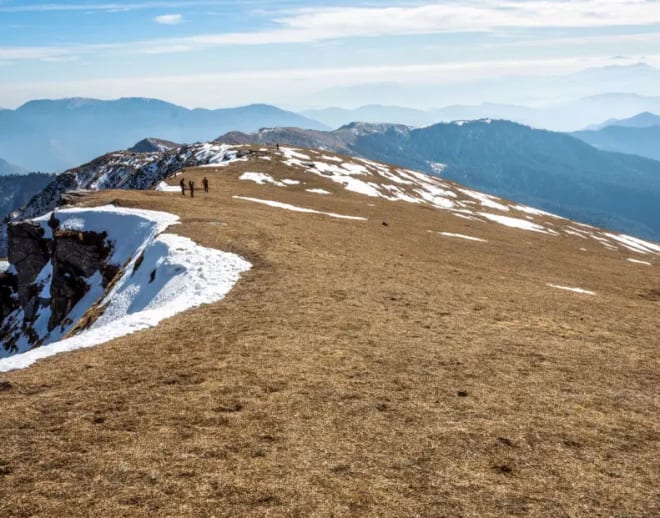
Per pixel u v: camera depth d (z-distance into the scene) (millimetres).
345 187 101562
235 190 78250
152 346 20438
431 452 12844
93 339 22000
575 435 14047
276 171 105062
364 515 10375
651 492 11570
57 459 12453
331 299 26828
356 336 21484
